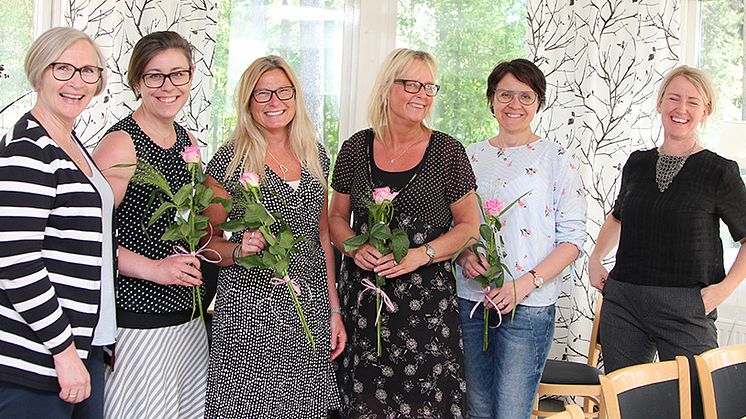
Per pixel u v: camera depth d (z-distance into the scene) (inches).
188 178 99.2
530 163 115.7
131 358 95.2
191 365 103.3
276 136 105.0
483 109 170.6
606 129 158.9
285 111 102.8
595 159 159.6
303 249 103.0
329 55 168.2
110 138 94.8
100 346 89.1
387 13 168.4
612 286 122.6
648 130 157.2
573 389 129.0
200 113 154.3
